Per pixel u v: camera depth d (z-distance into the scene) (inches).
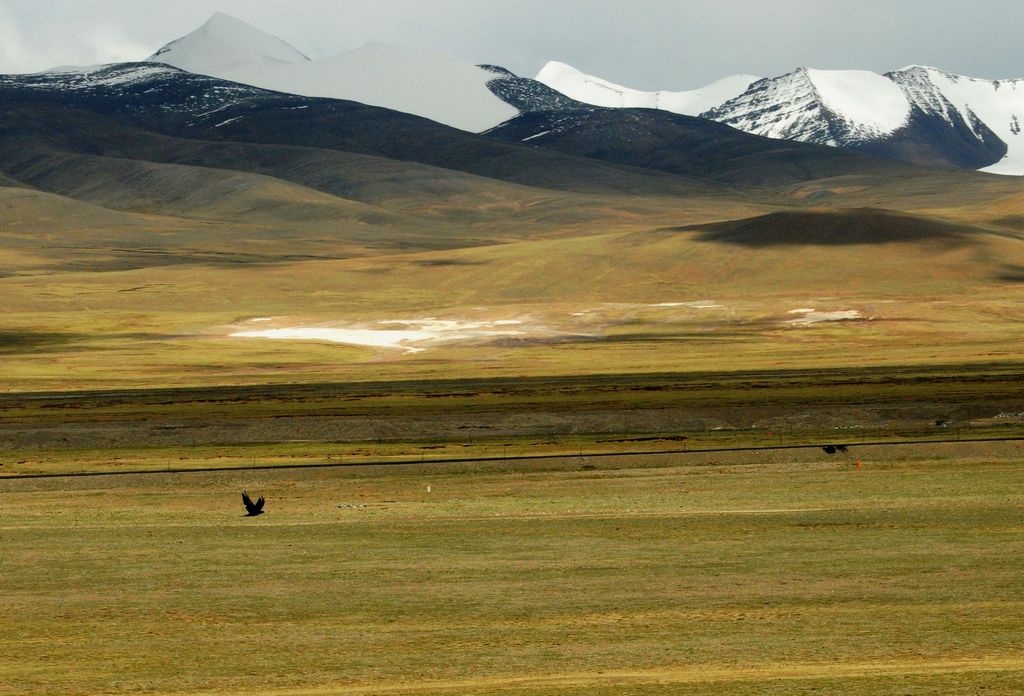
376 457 6190.9
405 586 3474.4
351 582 3538.4
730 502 4800.7
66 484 5546.3
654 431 7126.0
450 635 2945.4
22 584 3590.1
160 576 3666.3
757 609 3117.6
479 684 2513.5
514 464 5851.4
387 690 2481.5
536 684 2495.1
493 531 4291.3
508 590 3398.1
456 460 5974.4
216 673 2662.4
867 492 4938.5
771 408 7662.4
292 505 4938.5
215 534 4323.3
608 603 3228.3
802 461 5762.8
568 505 4808.1
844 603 3157.0
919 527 4180.6
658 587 3393.2
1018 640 2773.1
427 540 4146.2
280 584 3535.9
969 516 4362.7
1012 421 7042.3
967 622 2940.5
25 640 2972.4
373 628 3029.0
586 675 2566.4
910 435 6560.0
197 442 6894.7
